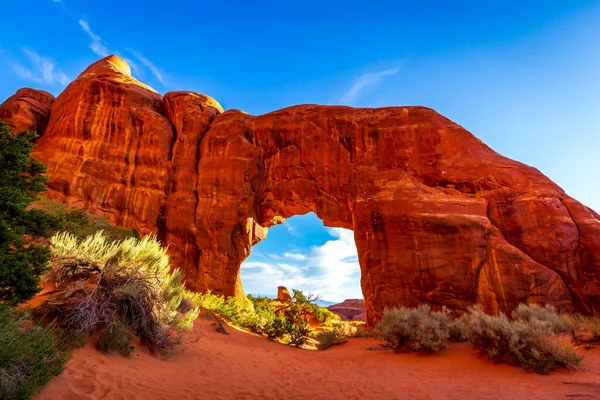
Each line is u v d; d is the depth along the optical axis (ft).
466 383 20.13
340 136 67.31
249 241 67.87
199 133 75.72
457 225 50.70
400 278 51.39
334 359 31.27
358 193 61.05
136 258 25.13
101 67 88.07
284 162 69.82
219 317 48.70
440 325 32.09
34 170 19.24
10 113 80.07
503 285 45.83
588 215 50.31
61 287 21.42
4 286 15.88
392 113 66.18
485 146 60.64
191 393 15.52
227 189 67.56
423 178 59.31
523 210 51.42
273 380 20.70
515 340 23.48
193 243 66.18
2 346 10.61
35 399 11.21
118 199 67.00
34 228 18.74
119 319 20.94
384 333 32.71
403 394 17.65
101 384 14.05
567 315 38.52
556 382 19.47
